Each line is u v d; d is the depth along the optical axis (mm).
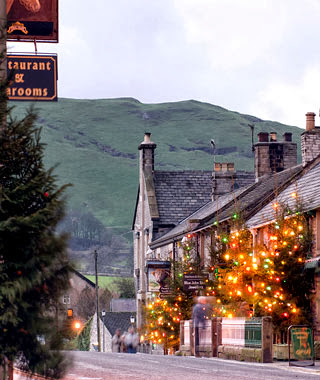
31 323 8977
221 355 25469
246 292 27453
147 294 56062
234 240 31234
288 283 25297
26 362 9227
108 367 18875
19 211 9266
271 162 46062
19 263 8945
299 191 31188
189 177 59844
